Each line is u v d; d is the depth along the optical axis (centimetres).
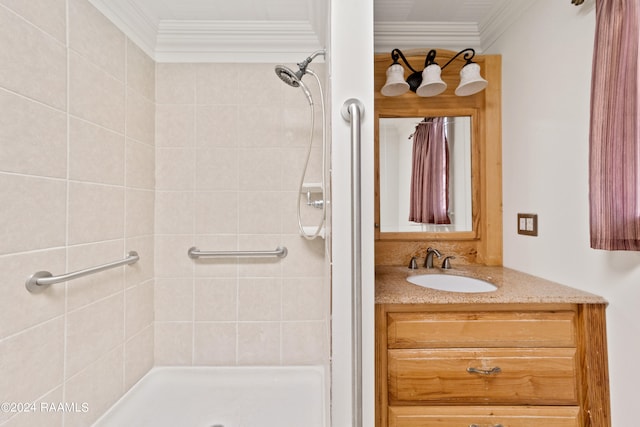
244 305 153
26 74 86
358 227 69
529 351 94
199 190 153
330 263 77
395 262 156
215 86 153
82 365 106
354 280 69
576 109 105
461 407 94
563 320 95
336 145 73
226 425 121
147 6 134
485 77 149
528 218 129
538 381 94
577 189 105
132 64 133
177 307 152
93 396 111
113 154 121
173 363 152
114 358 122
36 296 89
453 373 94
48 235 93
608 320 93
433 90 144
